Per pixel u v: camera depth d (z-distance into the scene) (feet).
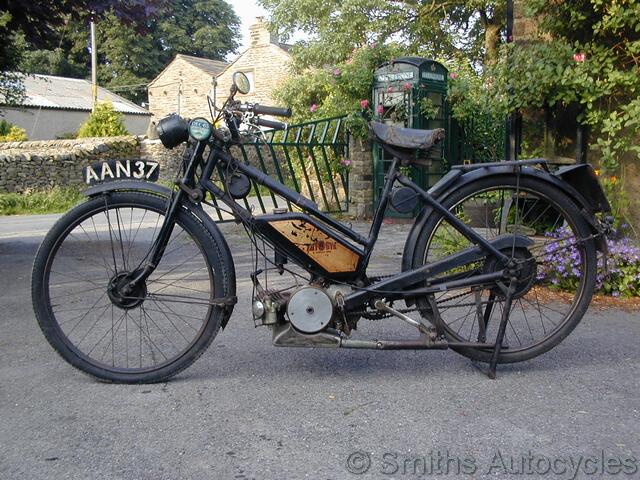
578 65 18.17
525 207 14.28
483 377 11.98
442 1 64.64
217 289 11.72
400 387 11.51
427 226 11.96
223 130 11.54
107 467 8.91
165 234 11.78
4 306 17.21
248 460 9.07
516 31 20.53
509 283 11.93
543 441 9.57
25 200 59.47
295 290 11.35
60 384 11.72
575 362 12.71
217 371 12.32
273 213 11.71
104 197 11.66
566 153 20.11
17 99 46.42
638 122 17.30
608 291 17.48
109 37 158.61
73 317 15.65
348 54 60.08
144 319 15.31
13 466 8.95
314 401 10.93
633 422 10.15
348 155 34.81
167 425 10.11
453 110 32.40
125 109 126.52
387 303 11.98
